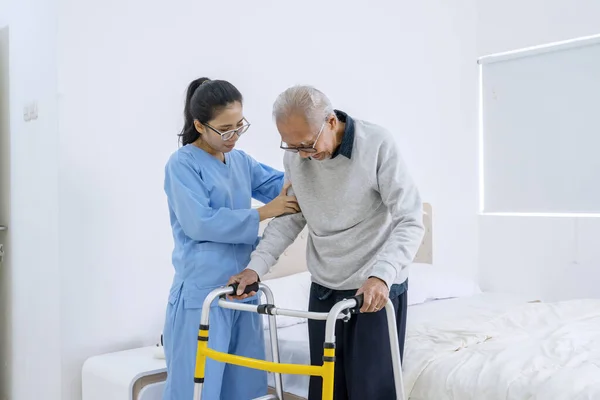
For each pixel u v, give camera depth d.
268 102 3.23
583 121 3.98
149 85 2.78
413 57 4.05
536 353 2.09
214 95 1.79
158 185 2.81
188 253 1.87
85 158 2.57
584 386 1.74
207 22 2.99
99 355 2.56
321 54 3.50
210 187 1.88
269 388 2.37
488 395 1.85
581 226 3.98
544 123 4.18
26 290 2.77
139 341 2.73
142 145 2.76
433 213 4.16
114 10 2.67
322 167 1.73
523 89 4.27
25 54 2.76
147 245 2.77
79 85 2.56
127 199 2.70
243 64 3.13
